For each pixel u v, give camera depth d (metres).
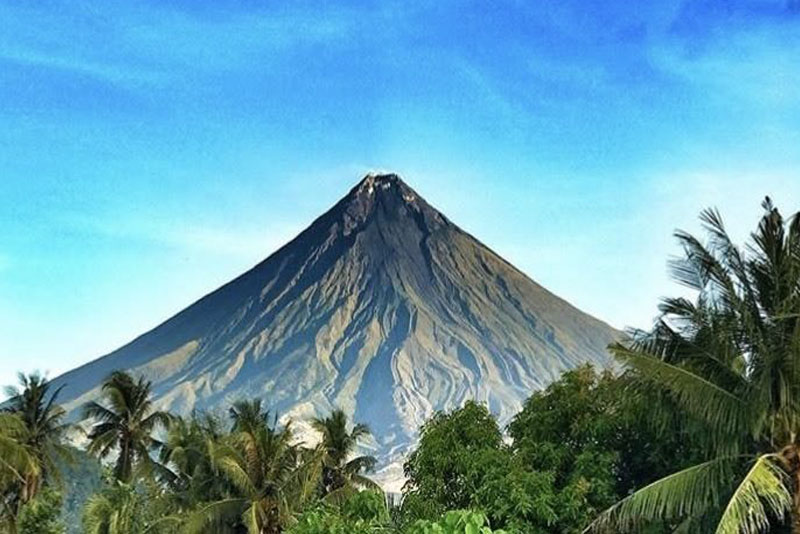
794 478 19.70
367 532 15.97
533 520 23.19
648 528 22.98
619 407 24.55
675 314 21.45
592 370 27.23
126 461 54.19
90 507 43.22
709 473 20.19
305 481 45.72
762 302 20.88
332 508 18.97
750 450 20.81
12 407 51.75
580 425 25.11
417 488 25.83
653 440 24.41
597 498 23.58
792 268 20.47
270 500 45.38
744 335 20.80
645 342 21.61
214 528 45.72
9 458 42.06
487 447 25.25
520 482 23.38
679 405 21.25
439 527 10.73
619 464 25.09
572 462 25.06
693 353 21.16
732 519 18.44
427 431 26.75
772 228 20.86
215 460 46.03
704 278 21.38
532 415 26.56
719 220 21.42
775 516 21.72
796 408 19.75
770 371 19.88
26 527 40.97
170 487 56.31
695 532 21.50
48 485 51.84
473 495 23.84
